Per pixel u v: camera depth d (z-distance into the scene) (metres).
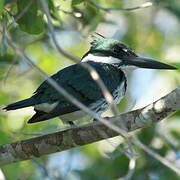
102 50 10.79
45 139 8.84
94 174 12.60
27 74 13.45
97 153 13.20
